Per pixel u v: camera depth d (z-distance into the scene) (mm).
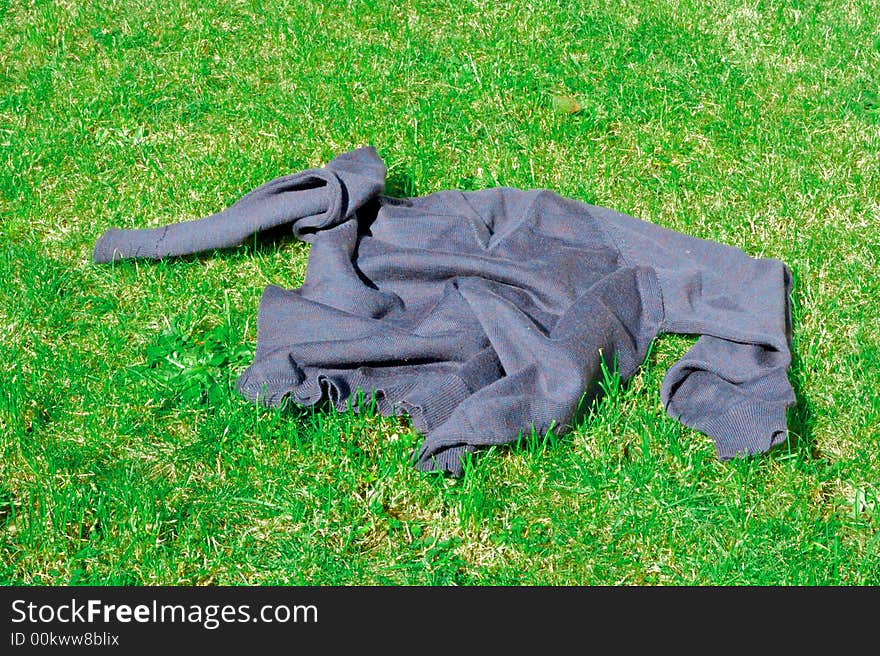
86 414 3139
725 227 3881
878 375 3225
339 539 2824
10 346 3375
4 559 2760
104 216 3979
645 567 2748
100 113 4477
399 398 3029
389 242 3703
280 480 2928
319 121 4434
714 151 4266
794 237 3812
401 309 3457
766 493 2883
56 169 4188
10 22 5082
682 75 4691
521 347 3107
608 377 3102
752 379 3098
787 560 2734
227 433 3035
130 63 4793
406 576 2732
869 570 2709
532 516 2857
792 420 3088
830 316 3479
